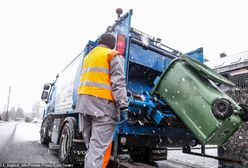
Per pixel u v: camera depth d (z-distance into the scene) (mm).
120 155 4312
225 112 2824
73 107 4902
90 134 2520
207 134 2975
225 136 3129
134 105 3564
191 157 6984
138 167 3191
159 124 3809
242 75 4348
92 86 2344
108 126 2285
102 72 2365
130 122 3561
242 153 4043
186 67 3529
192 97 3283
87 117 2482
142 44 4277
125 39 3842
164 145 4160
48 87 9062
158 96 3947
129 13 3914
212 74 3229
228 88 4512
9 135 11805
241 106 3215
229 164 4168
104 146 2252
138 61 4215
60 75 7188
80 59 5008
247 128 4012
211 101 3023
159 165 5410
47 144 8375
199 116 3127
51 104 7875
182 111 3383
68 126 4629
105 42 2701
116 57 2410
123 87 2309
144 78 4676
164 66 4691
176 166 5348
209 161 6223
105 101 2303
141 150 4844
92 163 2156
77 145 4266
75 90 4941
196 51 5070
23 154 5793
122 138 3582
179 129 4230
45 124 8266
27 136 12344
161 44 4695
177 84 3535
